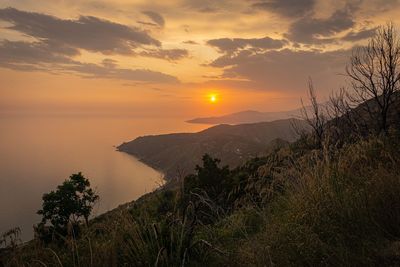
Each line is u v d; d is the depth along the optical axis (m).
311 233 3.49
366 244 3.30
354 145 6.39
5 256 3.68
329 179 4.64
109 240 3.71
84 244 3.87
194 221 4.40
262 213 5.15
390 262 3.05
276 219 4.34
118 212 4.34
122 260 3.67
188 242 3.91
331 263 3.11
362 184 4.64
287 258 3.28
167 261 3.53
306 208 3.97
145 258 3.61
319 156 5.87
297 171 5.33
